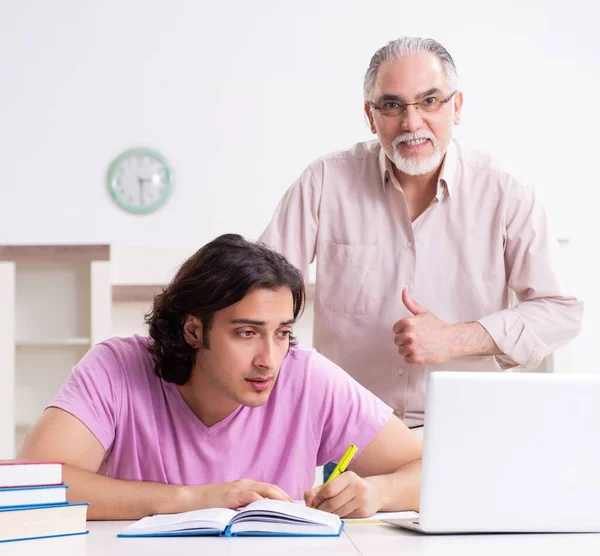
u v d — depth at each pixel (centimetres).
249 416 161
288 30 441
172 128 437
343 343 238
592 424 123
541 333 224
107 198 435
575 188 437
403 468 157
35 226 434
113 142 436
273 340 144
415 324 214
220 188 435
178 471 159
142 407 160
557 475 123
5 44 438
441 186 228
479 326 220
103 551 108
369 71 220
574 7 441
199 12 441
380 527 131
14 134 436
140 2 440
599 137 438
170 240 434
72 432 152
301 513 124
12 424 372
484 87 439
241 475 160
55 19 439
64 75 438
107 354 163
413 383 230
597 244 435
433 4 442
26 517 117
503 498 122
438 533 123
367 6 441
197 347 152
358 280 234
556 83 439
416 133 213
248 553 107
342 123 439
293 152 437
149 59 439
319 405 167
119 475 161
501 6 442
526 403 122
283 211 242
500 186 229
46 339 385
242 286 140
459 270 232
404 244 232
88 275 387
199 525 120
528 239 228
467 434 121
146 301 391
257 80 439
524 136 438
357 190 235
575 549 112
